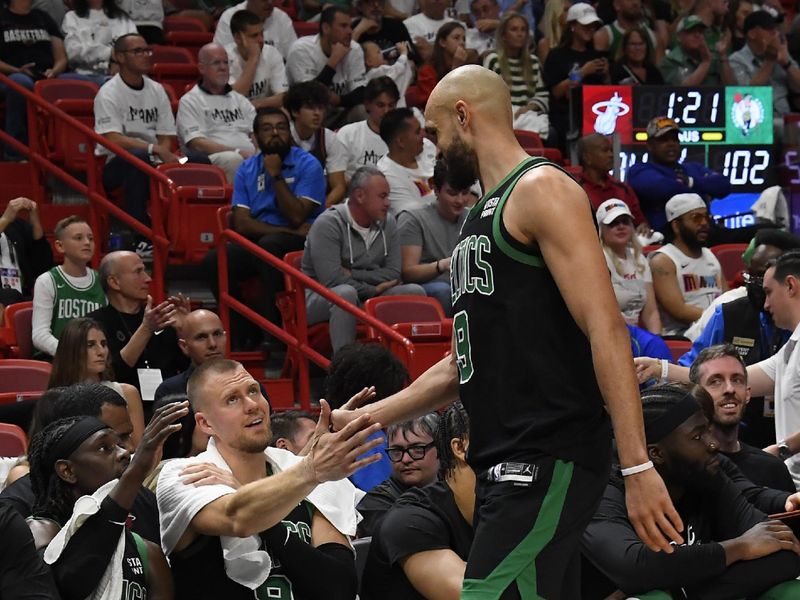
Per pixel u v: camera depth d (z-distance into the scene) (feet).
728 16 59.67
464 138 15.52
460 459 20.04
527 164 15.05
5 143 49.90
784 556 20.10
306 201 42.65
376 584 20.53
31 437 23.07
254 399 19.75
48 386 31.04
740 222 49.62
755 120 50.34
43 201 47.50
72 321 31.07
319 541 19.71
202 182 46.19
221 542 18.93
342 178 47.34
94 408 22.40
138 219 45.42
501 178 15.30
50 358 37.86
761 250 34.40
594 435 14.98
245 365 41.06
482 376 15.14
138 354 34.47
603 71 54.85
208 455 19.77
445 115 15.61
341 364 27.12
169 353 36.17
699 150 50.06
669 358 34.78
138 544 19.20
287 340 38.09
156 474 22.41
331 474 17.24
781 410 28.53
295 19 62.18
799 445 26.61
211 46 49.57
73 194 48.52
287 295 38.96
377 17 57.93
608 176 46.73
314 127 46.88
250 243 38.47
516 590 14.69
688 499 21.30
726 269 45.06
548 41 58.03
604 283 14.40
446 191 40.98
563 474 14.71
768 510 21.98
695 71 57.36
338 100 53.47
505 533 14.73
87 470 19.70
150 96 48.55
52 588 18.08
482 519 15.01
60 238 38.70
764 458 24.70
